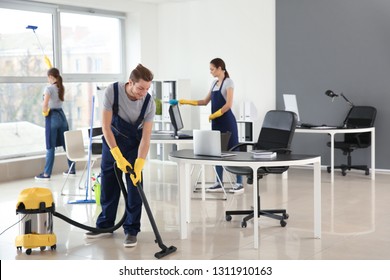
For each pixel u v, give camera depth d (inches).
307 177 318.0
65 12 363.6
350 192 273.0
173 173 342.0
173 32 408.5
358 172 333.7
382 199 255.1
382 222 212.5
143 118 184.4
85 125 385.7
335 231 200.1
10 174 321.4
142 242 188.2
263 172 207.0
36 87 349.4
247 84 375.9
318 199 189.9
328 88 344.2
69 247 183.2
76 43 376.8
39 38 350.3
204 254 173.3
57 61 360.8
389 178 311.9
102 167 192.2
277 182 302.2
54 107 322.7
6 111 333.4
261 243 185.6
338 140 345.7
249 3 371.2
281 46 358.9
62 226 212.2
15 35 336.5
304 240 188.5
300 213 228.7
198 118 396.5
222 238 192.5
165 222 216.4
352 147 318.0
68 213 235.8
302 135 356.2
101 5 371.9
